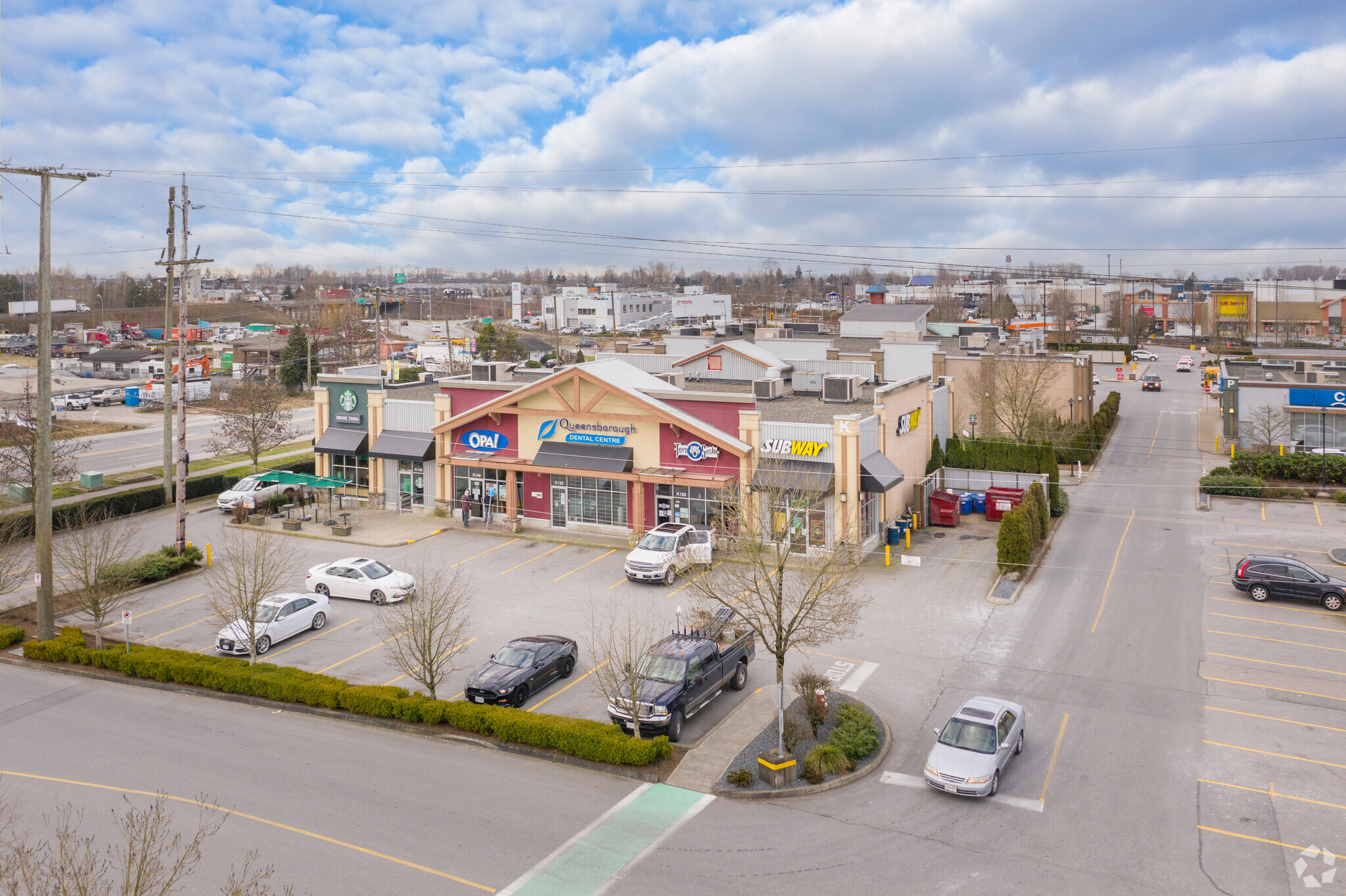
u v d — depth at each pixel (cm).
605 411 4741
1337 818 2161
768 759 2336
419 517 5219
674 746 2572
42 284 3356
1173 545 4469
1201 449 7069
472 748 2589
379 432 5422
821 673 3072
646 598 3819
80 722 2764
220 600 3847
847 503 4222
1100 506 5325
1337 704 2764
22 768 2438
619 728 2527
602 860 1998
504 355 13350
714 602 3588
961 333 9269
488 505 5025
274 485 5653
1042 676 3019
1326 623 3406
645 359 7700
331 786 2344
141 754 2531
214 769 2441
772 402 5197
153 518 5400
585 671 3112
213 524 5209
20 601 3969
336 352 13338
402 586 3862
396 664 3189
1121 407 9556
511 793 2312
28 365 14125
